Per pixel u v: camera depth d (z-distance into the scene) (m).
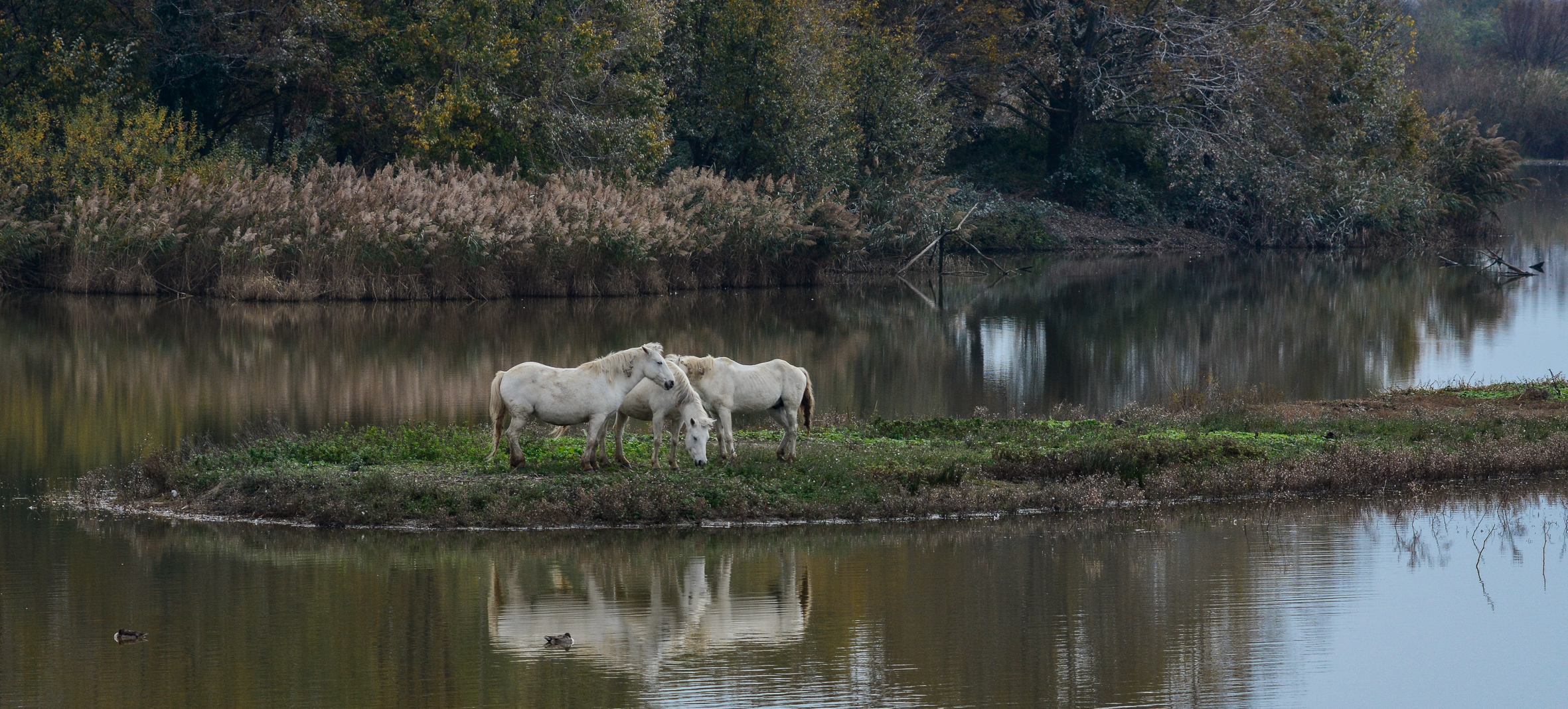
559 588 13.27
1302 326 36.84
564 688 10.65
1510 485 18.61
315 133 49.78
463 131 44.09
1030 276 50.50
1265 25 56.91
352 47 45.34
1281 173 57.53
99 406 22.95
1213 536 15.69
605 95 46.88
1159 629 12.38
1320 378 27.78
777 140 49.34
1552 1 125.19
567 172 45.66
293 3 44.75
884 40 52.34
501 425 16.23
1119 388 26.64
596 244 42.00
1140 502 17.19
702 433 16.08
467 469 16.39
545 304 40.16
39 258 40.91
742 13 48.03
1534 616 12.98
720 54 48.72
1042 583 13.70
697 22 50.47
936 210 51.34
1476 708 10.60
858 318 38.34
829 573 13.94
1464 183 66.38
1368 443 19.55
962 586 13.58
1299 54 55.81
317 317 36.12
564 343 31.81
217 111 47.91
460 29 44.09
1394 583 13.99
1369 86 57.28
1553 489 18.33
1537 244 64.56
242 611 12.40
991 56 57.44
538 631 12.03
